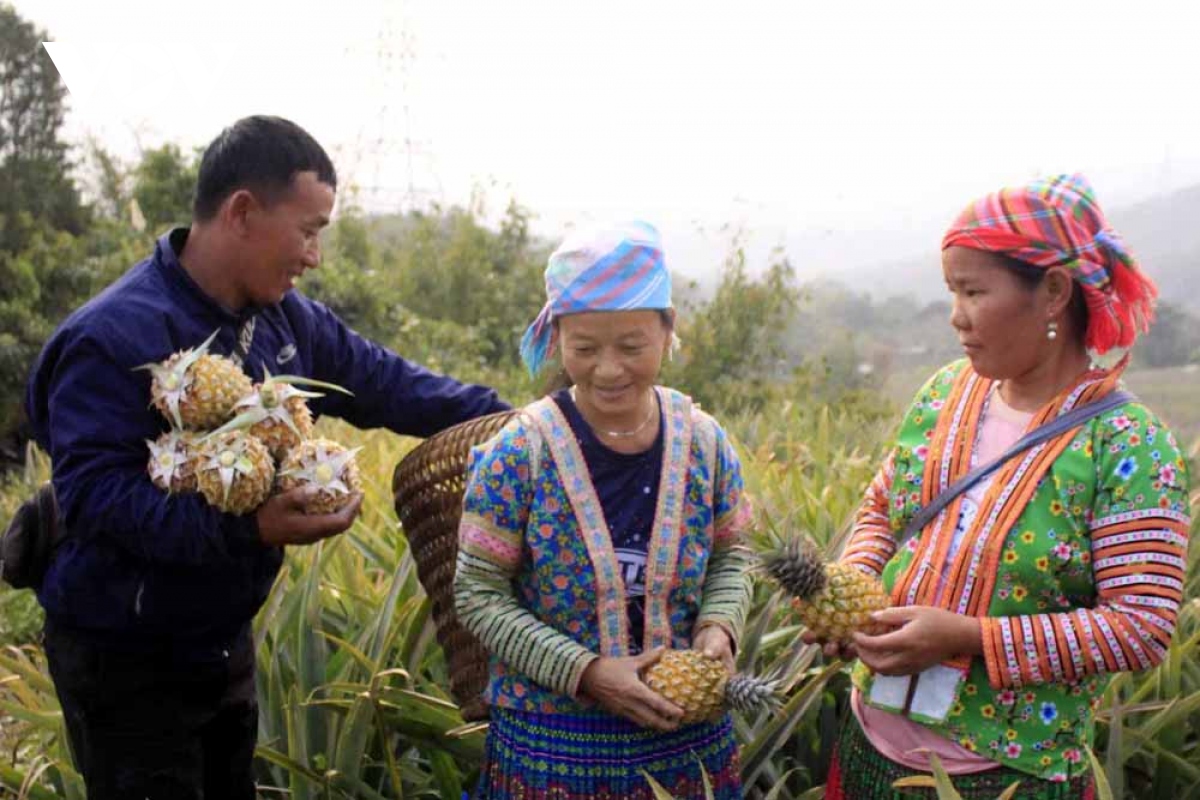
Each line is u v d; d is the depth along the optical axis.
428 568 3.13
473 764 3.64
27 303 10.18
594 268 2.39
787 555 2.47
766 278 11.23
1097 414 2.41
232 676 3.04
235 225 2.74
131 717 2.88
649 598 2.56
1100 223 2.39
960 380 2.67
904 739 2.58
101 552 2.74
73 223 11.51
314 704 3.51
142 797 2.90
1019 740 2.46
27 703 3.98
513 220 14.17
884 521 2.81
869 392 10.29
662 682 2.46
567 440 2.54
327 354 3.24
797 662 3.61
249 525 2.61
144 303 2.71
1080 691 2.49
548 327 2.61
